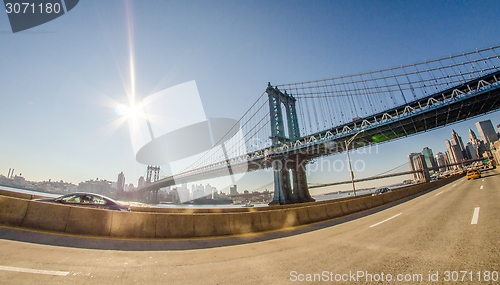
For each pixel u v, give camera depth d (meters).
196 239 8.48
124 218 8.14
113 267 5.00
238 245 7.72
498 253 4.56
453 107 37.22
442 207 12.37
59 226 7.50
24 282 3.91
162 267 5.19
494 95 33.84
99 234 7.66
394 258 5.03
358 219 12.84
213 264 5.49
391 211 14.52
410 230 7.79
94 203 11.38
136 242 7.38
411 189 28.14
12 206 7.59
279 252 6.55
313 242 7.67
